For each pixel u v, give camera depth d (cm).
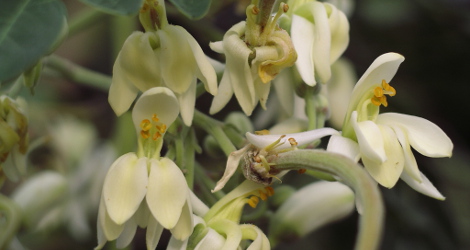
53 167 36
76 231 35
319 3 27
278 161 25
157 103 25
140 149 25
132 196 24
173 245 25
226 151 27
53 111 39
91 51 42
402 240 36
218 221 25
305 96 28
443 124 37
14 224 29
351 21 37
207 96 36
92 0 23
